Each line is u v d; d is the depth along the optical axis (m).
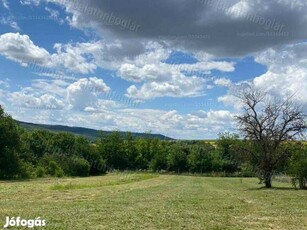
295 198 44.09
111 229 21.91
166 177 107.69
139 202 37.91
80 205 34.56
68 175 115.44
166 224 23.92
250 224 24.64
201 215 28.19
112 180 85.00
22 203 36.25
